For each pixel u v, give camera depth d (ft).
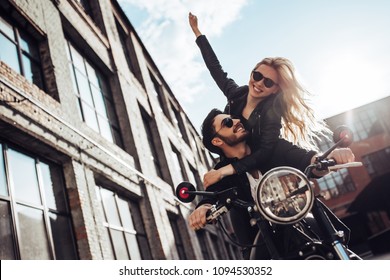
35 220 13.06
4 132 12.96
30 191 13.44
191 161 55.36
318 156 4.50
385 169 90.63
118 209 21.13
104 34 29.71
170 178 35.73
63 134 16.03
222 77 6.83
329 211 4.96
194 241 34.83
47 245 13.15
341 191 90.74
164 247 24.76
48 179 14.99
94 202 16.87
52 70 18.08
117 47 31.78
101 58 26.48
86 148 17.90
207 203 5.13
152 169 29.91
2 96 12.62
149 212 24.99
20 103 13.51
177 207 34.30
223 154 5.90
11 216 11.84
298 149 5.23
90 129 19.53
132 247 21.11
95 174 18.69
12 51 16.14
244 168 4.98
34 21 17.98
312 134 5.90
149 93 39.52
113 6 37.65
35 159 14.61
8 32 16.35
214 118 5.66
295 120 5.58
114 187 21.35
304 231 4.47
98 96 25.23
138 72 39.14
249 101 5.87
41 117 14.66
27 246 12.05
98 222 16.52
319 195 4.31
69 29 22.54
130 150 26.86
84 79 23.40
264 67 5.58
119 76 29.01
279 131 5.35
